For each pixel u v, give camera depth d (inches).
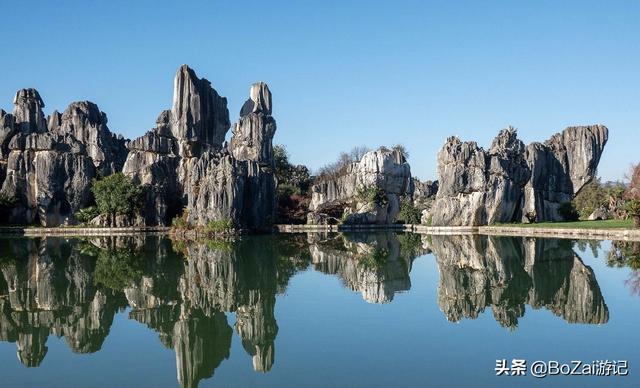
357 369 731.4
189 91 4367.6
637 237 2573.8
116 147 5022.1
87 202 4033.0
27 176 3927.2
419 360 762.8
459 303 1152.2
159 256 2085.4
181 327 975.6
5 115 4013.3
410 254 2185.0
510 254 2086.6
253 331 938.7
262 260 1964.8
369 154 4731.8
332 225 4269.2
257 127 4598.9
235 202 3440.0
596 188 4793.3
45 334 937.5
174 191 4160.9
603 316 1016.9
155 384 690.8
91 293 1293.1
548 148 4392.2
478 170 3912.4
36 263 1847.9
